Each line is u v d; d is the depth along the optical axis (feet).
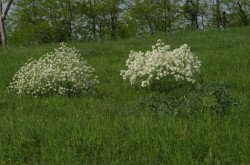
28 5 178.09
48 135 23.56
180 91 34.42
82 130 23.65
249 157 18.85
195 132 22.58
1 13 120.37
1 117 28.89
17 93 37.76
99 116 27.55
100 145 21.62
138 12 194.49
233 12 190.39
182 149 20.44
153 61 36.35
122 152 20.68
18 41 180.86
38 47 80.12
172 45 74.33
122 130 23.48
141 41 82.74
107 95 36.63
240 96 31.50
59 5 186.50
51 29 186.91
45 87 37.50
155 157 19.95
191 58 36.81
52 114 29.48
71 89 36.42
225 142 21.01
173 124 23.97
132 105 31.17
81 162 19.85
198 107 27.09
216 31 96.89
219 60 51.88
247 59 50.57
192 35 89.45
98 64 54.80
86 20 193.06
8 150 21.67
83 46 75.56
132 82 37.27
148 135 22.27
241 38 77.77
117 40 90.84
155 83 37.17
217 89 28.86
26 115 29.32
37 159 20.63
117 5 189.67
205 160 19.22
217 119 25.36
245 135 21.49
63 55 38.96
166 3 196.03
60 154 20.68
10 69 53.42
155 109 27.91
